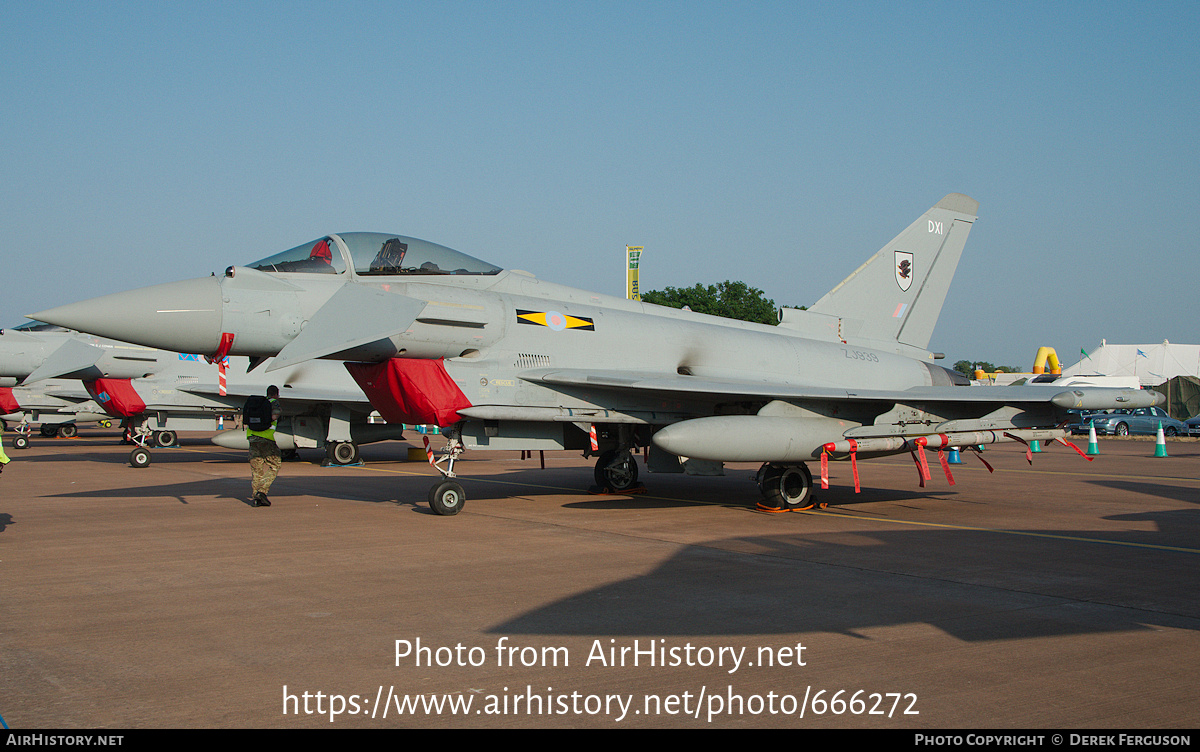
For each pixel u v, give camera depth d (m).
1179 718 3.67
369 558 7.18
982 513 10.75
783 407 10.91
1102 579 6.54
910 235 14.79
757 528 9.19
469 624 5.06
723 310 57.56
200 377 21.00
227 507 10.66
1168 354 51.44
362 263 10.00
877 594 5.96
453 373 10.12
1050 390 11.30
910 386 13.94
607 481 12.62
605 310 11.75
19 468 17.12
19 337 19.47
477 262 10.98
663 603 5.63
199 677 4.09
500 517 9.88
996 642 4.78
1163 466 19.53
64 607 5.43
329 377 19.06
